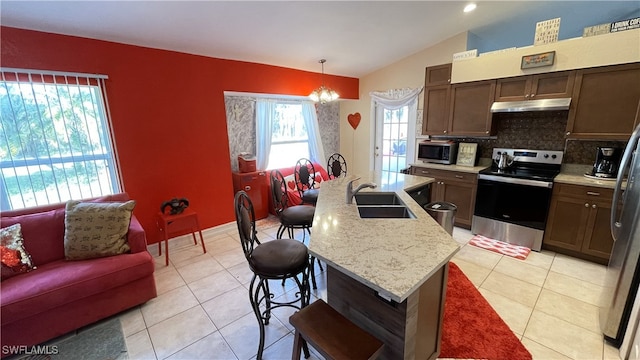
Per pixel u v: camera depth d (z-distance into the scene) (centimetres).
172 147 321
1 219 217
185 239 345
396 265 121
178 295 245
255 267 168
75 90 255
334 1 259
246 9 250
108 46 266
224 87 356
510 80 323
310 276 268
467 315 209
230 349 186
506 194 321
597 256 275
